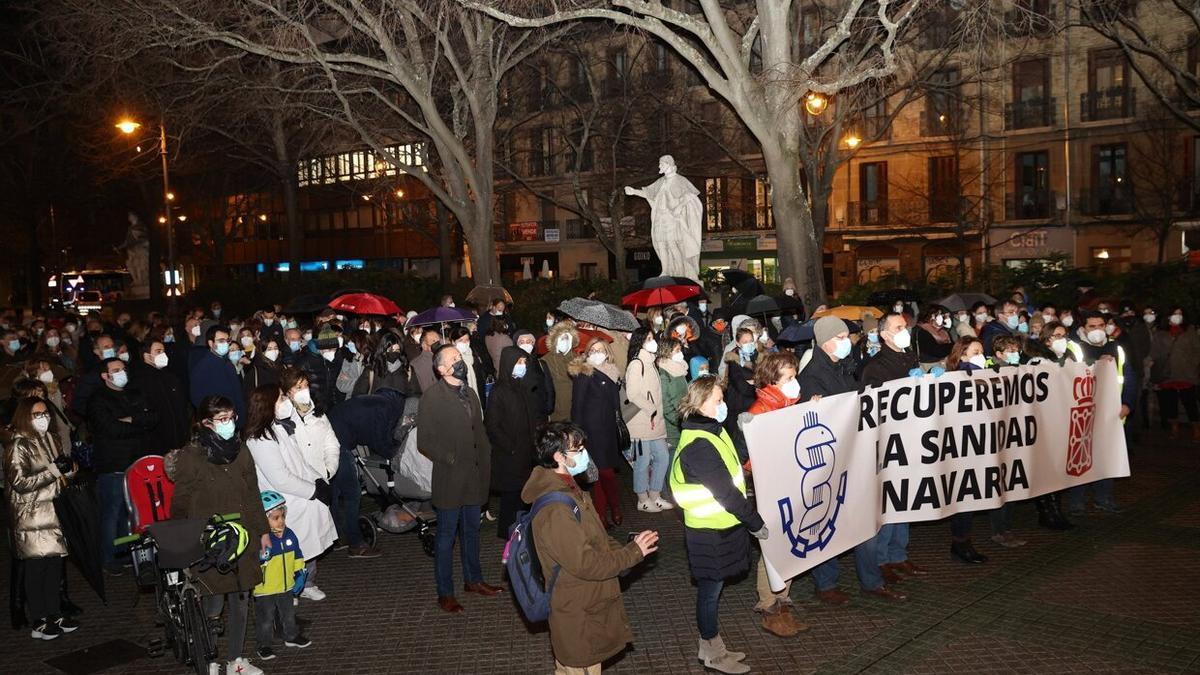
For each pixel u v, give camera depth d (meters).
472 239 22.52
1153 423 14.85
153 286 42.59
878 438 7.38
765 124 16.69
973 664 6.00
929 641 6.39
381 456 9.27
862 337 10.46
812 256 17.31
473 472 7.41
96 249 60.38
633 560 4.87
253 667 6.15
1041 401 8.64
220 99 23.06
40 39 24.19
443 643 6.73
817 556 6.67
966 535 8.12
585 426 9.40
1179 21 31.62
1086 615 6.76
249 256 68.75
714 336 12.73
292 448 7.07
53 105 28.81
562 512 4.78
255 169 44.00
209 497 6.02
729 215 42.41
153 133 30.38
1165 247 33.50
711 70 16.81
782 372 6.62
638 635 6.74
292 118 27.66
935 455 7.78
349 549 8.99
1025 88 35.75
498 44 23.12
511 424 8.53
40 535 7.08
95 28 19.56
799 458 6.58
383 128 25.30
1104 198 34.59
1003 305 13.12
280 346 14.08
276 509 6.46
